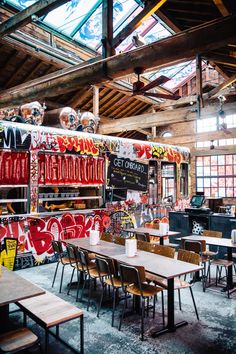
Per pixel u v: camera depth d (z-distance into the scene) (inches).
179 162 380.8
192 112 339.6
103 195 293.9
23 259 231.6
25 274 217.9
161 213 350.0
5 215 225.1
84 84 174.1
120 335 133.3
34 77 352.2
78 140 269.7
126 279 138.9
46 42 311.0
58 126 308.2
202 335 133.3
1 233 220.7
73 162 271.1
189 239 201.9
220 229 265.7
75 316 110.9
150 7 144.9
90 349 121.7
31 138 237.5
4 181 228.1
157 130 549.3
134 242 156.9
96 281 205.8
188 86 472.7
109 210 295.4
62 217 256.1
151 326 141.7
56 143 253.3
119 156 306.7
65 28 320.5
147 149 335.9
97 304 166.9
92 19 317.1
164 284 149.4
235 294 183.2
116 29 319.6
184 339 130.0
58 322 106.1
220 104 307.4
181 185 394.3
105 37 157.3
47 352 111.8
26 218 233.6
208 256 209.2
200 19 186.9
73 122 305.6
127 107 487.8
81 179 276.5
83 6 296.0
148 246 181.2
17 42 284.7
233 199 447.8
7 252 223.0
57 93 198.1
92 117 319.3
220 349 121.8
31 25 295.3
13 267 226.2
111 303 169.0
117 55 152.2
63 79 181.2
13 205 248.2
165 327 138.5
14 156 233.5
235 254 214.4
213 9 171.9
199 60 211.0
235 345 125.0
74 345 124.6
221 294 182.9
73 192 286.4
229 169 461.1
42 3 169.3
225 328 139.9
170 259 150.0
